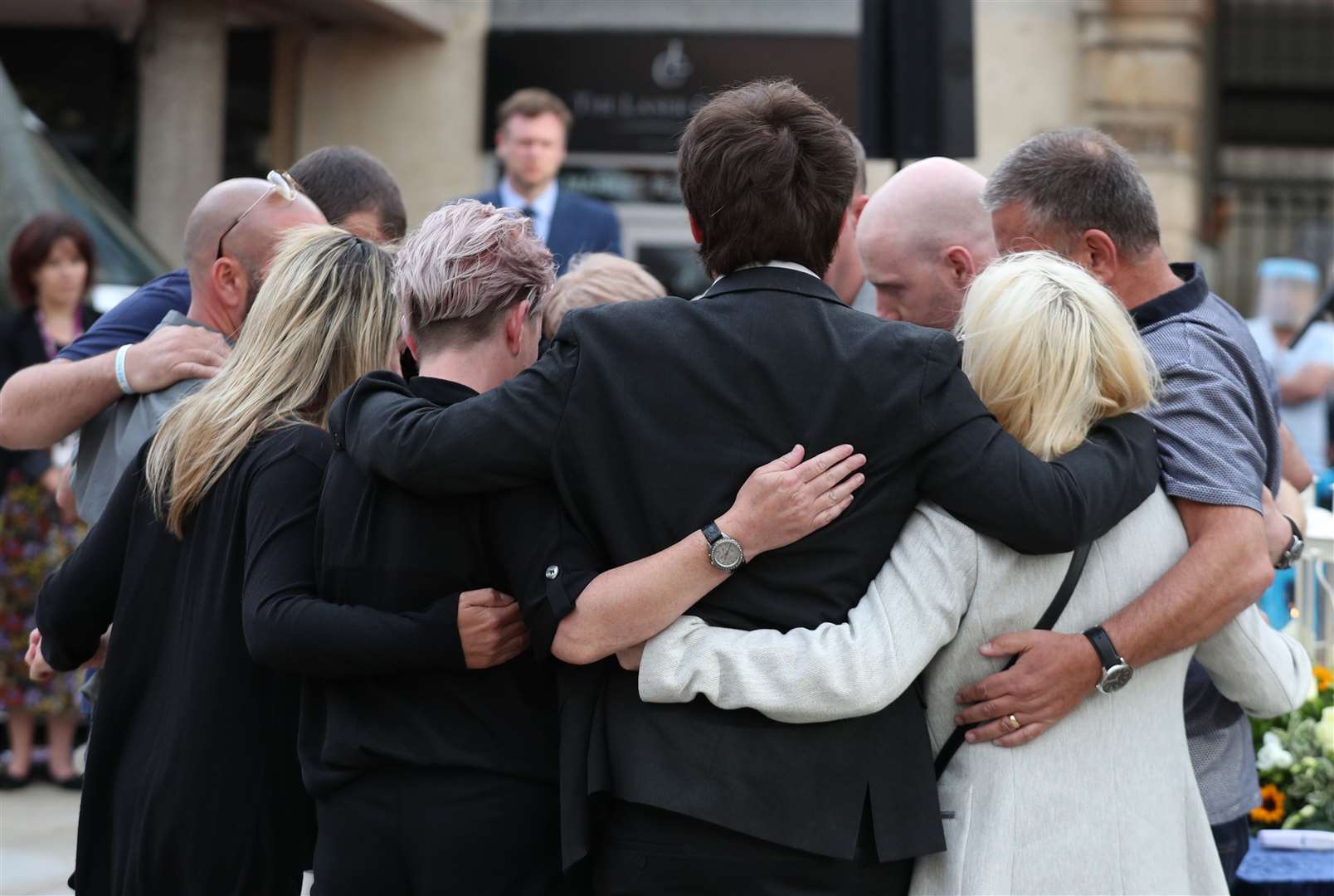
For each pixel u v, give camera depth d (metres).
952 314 5.09
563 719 3.92
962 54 8.43
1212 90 20.20
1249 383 4.55
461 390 4.12
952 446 3.72
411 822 3.99
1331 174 24.27
